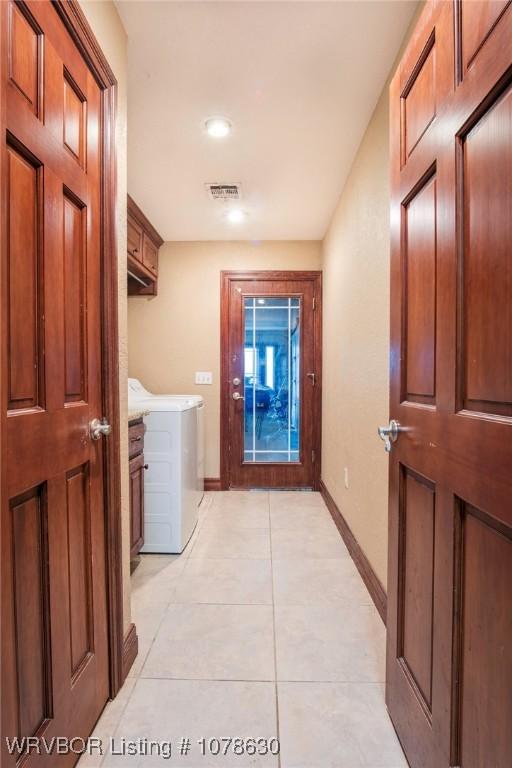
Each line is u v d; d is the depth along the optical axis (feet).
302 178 8.21
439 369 3.00
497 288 2.31
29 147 2.81
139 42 4.82
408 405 3.59
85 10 3.78
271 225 10.85
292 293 12.03
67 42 3.35
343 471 8.69
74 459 3.52
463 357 2.69
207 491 12.11
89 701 3.76
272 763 3.55
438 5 2.96
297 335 12.12
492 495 2.33
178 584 6.65
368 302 6.61
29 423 2.83
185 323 12.10
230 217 10.27
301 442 12.15
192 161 7.56
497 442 2.29
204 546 8.20
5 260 2.53
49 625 3.10
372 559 6.35
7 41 2.51
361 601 6.12
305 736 3.81
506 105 2.21
